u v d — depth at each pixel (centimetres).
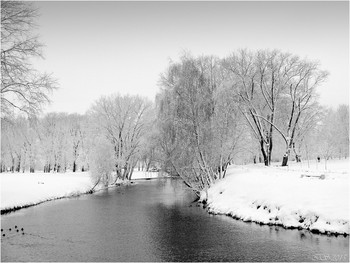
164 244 1852
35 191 3644
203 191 3509
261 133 4431
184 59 3453
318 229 1911
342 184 2231
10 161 7369
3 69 2109
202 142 3303
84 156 7394
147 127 6228
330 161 4634
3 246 1820
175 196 4131
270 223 2192
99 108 6406
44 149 7112
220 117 3388
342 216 1895
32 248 1780
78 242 1902
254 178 2955
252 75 4428
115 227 2280
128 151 6406
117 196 4125
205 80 3428
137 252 1712
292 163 4744
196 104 3309
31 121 2292
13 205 2986
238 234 2014
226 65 4259
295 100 4553
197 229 2184
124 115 6356
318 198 2141
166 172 3591
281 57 4375
